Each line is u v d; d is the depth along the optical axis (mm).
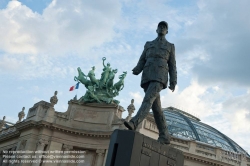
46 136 61719
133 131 11438
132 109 62969
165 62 13281
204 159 64562
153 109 13242
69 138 62875
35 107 65875
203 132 87438
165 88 13250
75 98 70000
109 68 69000
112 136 11797
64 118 64250
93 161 62500
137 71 13836
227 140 91250
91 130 63562
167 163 12125
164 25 13797
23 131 65438
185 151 65062
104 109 64938
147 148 11609
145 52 13820
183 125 87125
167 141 13102
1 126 87500
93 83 68062
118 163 11102
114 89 67938
